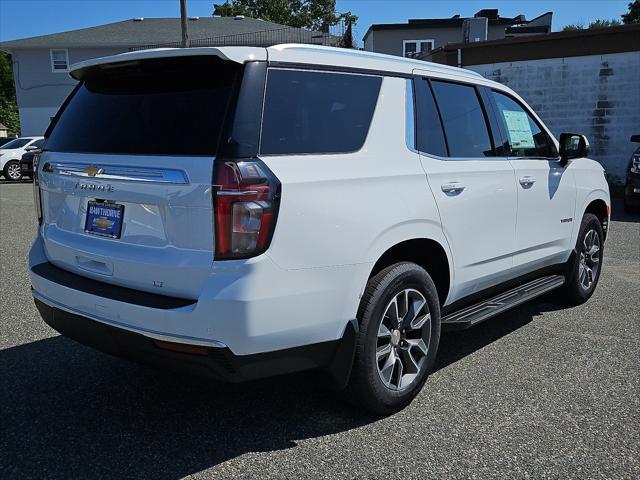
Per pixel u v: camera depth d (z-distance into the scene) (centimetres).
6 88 6781
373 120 330
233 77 281
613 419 337
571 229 514
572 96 1540
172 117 291
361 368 318
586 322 510
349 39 2142
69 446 309
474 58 1633
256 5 5284
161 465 293
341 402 356
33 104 3206
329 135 308
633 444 310
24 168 2097
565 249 512
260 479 281
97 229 312
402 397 343
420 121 360
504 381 389
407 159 344
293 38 3167
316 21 5350
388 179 326
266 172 271
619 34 1462
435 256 373
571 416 341
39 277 337
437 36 2892
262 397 367
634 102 1480
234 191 262
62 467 290
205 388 380
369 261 312
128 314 283
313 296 289
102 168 305
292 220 278
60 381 388
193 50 282
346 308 305
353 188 306
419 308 350
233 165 264
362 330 315
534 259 468
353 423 334
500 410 348
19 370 404
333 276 296
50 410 348
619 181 1528
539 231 466
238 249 265
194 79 293
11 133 6519
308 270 285
